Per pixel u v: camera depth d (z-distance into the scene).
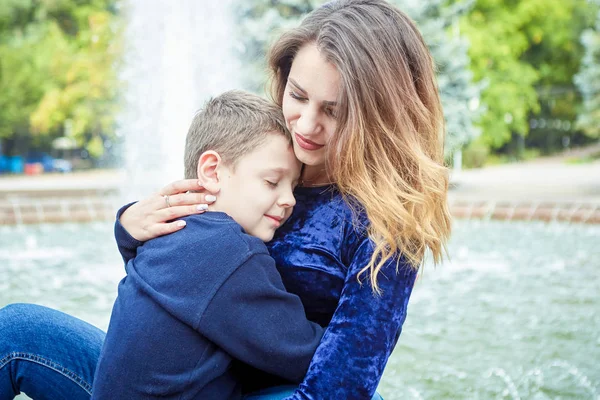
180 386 1.27
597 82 19.55
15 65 22.52
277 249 1.50
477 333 3.53
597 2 19.91
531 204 8.90
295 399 1.28
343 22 1.39
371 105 1.38
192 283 1.29
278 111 1.53
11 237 7.31
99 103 22.02
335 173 1.45
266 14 12.02
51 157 25.91
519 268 5.44
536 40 23.02
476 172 18.42
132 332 1.29
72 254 6.14
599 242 6.87
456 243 6.85
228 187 1.45
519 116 20.89
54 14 23.47
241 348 1.29
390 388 2.67
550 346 3.27
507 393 2.60
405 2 12.38
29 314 1.54
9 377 1.51
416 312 4.01
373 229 1.38
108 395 1.28
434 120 1.48
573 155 26.02
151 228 1.43
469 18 20.23
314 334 1.36
